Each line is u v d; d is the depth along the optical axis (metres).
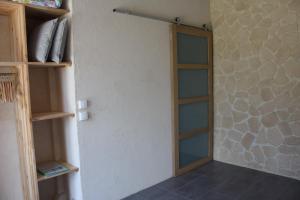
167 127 3.37
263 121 3.53
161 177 3.33
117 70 2.75
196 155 3.88
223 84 3.91
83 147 2.50
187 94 3.65
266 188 3.10
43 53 2.20
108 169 2.72
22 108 2.25
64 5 2.42
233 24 3.71
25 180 2.36
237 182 3.29
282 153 3.40
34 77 2.59
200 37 3.79
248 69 3.61
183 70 3.56
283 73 3.29
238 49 3.69
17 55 2.24
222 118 3.98
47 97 2.69
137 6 2.93
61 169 2.43
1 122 2.36
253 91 3.59
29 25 2.56
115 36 2.71
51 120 2.71
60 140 2.73
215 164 3.95
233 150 3.89
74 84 2.41
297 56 3.16
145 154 3.10
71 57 2.41
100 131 2.63
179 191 3.07
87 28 2.47
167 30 3.28
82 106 2.45
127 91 2.86
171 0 3.33
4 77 2.21
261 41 3.45
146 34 3.03
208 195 2.96
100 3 2.56
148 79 3.08
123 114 2.83
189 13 3.60
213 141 4.10
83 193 2.52
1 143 2.37
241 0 3.60
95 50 2.54
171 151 3.45
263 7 3.40
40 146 2.67
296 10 3.13
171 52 3.34
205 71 3.93
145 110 3.07
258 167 3.65
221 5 3.82
